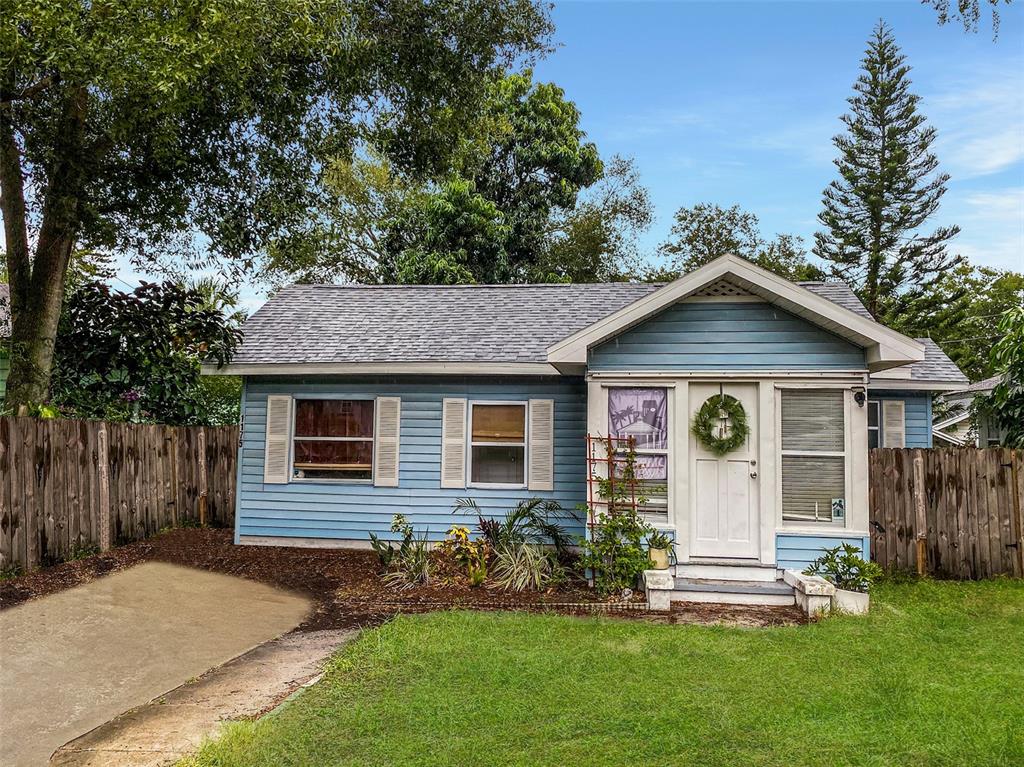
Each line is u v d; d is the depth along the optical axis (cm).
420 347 1138
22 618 689
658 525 871
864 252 3169
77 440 914
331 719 473
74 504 906
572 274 3059
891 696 513
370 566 1002
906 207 3080
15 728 477
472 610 778
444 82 1323
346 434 1155
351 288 1423
